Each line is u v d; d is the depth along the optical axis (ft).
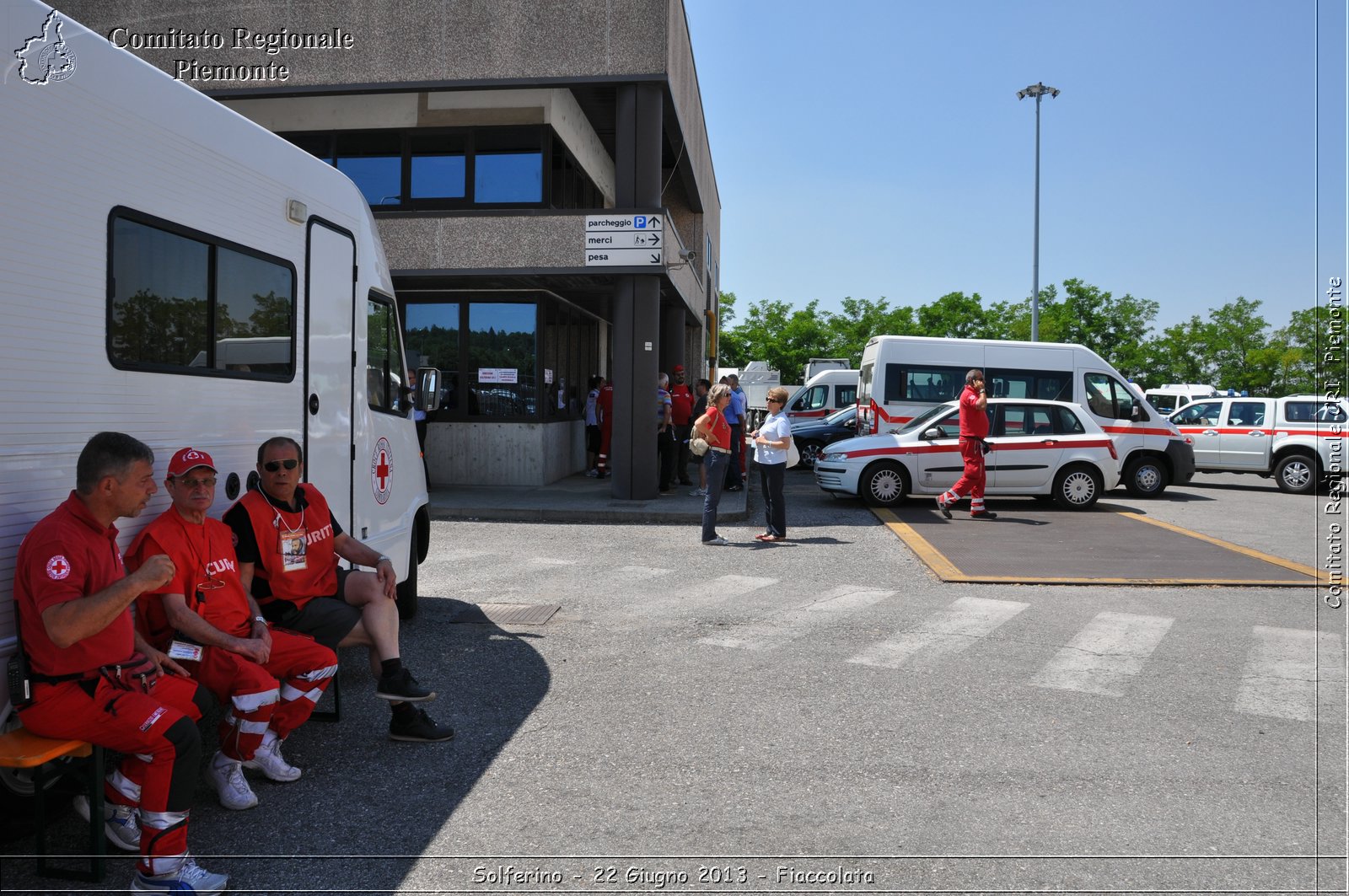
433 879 11.23
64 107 11.97
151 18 47.39
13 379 11.21
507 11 46.21
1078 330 158.10
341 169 51.26
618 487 47.47
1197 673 19.52
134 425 13.35
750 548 35.35
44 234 11.64
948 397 58.90
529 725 16.46
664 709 17.25
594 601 26.30
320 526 15.79
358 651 21.53
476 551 34.58
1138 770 14.46
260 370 16.70
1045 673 19.45
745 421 52.19
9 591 11.21
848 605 25.76
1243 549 34.78
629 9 45.68
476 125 50.29
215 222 15.29
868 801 13.38
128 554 13.12
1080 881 11.21
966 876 11.32
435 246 46.78
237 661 13.26
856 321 226.58
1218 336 156.46
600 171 63.87
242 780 13.30
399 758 15.01
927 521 42.19
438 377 23.82
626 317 46.88
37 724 10.81
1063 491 46.65
